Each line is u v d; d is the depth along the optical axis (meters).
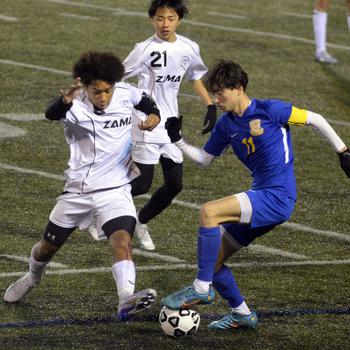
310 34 58.16
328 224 29.25
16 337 19.69
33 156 34.97
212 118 26.81
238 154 20.69
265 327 20.81
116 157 20.34
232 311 20.59
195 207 30.31
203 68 27.02
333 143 20.56
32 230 27.34
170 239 27.25
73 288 22.84
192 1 65.00
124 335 20.06
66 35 53.62
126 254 19.47
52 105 19.50
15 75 45.62
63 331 20.14
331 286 23.72
